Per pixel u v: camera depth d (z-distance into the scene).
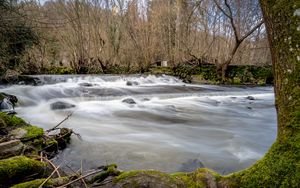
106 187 2.58
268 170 2.06
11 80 13.92
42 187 2.56
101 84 15.91
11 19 9.30
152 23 24.12
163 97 12.73
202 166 4.51
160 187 2.42
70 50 23.00
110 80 17.50
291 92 1.97
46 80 15.40
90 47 23.77
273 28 2.04
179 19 23.14
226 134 6.91
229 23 21.22
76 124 7.64
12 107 9.54
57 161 4.55
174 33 24.33
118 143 5.81
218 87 16.75
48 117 8.43
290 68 1.95
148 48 23.83
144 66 23.89
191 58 22.56
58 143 5.11
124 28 25.00
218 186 2.35
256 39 22.47
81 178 2.73
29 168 3.03
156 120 8.46
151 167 4.44
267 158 2.14
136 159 4.82
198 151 5.40
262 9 2.14
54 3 19.09
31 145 4.49
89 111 9.35
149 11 24.50
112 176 2.94
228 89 16.33
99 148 5.38
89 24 23.72
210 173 2.52
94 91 13.10
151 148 5.51
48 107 9.75
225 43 21.39
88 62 23.42
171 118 8.80
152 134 6.75
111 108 9.90
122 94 12.98
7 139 4.38
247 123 8.29
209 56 22.19
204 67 20.64
